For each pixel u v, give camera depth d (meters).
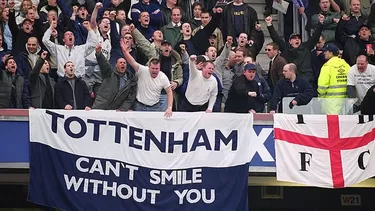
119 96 29.78
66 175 29.08
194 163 29.47
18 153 29.16
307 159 29.86
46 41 31.75
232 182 29.48
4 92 29.62
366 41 34.97
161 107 30.12
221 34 35.25
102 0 35.88
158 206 29.12
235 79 30.47
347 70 31.70
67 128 29.28
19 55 31.62
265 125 29.92
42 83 30.23
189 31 33.75
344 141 30.14
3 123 29.16
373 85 30.62
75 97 29.91
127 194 29.19
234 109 30.50
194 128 29.62
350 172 29.98
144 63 32.47
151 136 29.48
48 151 29.12
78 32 33.72
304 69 33.72
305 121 30.08
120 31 33.34
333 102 30.53
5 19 33.53
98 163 29.23
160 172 29.31
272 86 32.91
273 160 29.80
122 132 29.44
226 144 29.66
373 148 30.28
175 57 31.34
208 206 29.25
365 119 30.33
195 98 30.28
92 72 31.64
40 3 35.72
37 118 29.22
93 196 29.09
